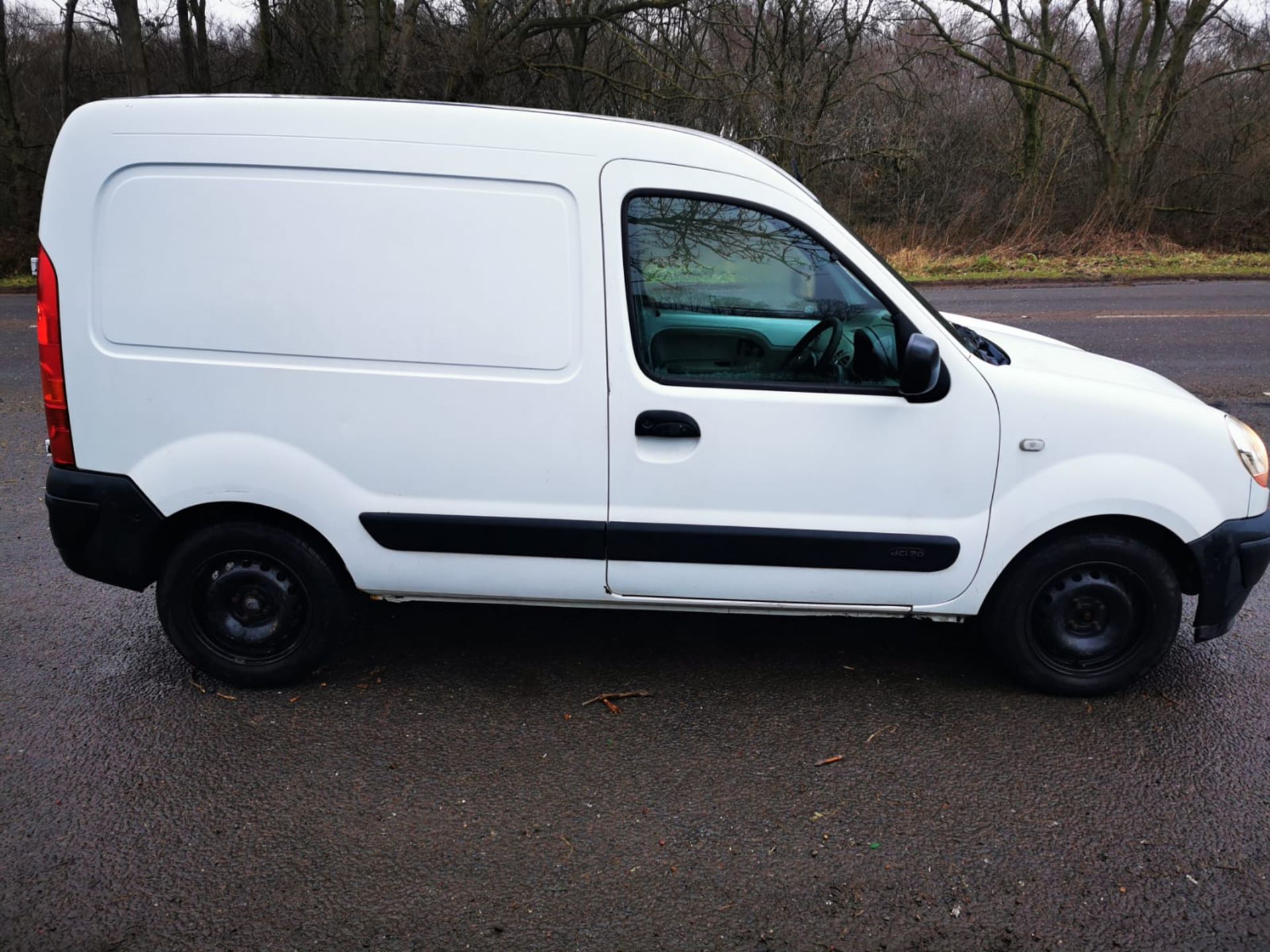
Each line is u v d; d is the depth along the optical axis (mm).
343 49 19328
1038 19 22203
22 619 4293
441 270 3303
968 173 21922
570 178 3268
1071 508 3396
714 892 2668
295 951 2449
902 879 2717
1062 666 3652
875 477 3391
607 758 3291
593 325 3311
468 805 3037
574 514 3436
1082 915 2580
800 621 4332
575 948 2467
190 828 2912
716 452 3371
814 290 3369
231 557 3605
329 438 3418
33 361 10359
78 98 24578
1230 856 2803
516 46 19484
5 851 2793
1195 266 18656
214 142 3273
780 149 20516
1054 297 14977
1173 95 21578
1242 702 3654
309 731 3441
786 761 3273
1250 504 3480
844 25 21703
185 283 3342
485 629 4230
